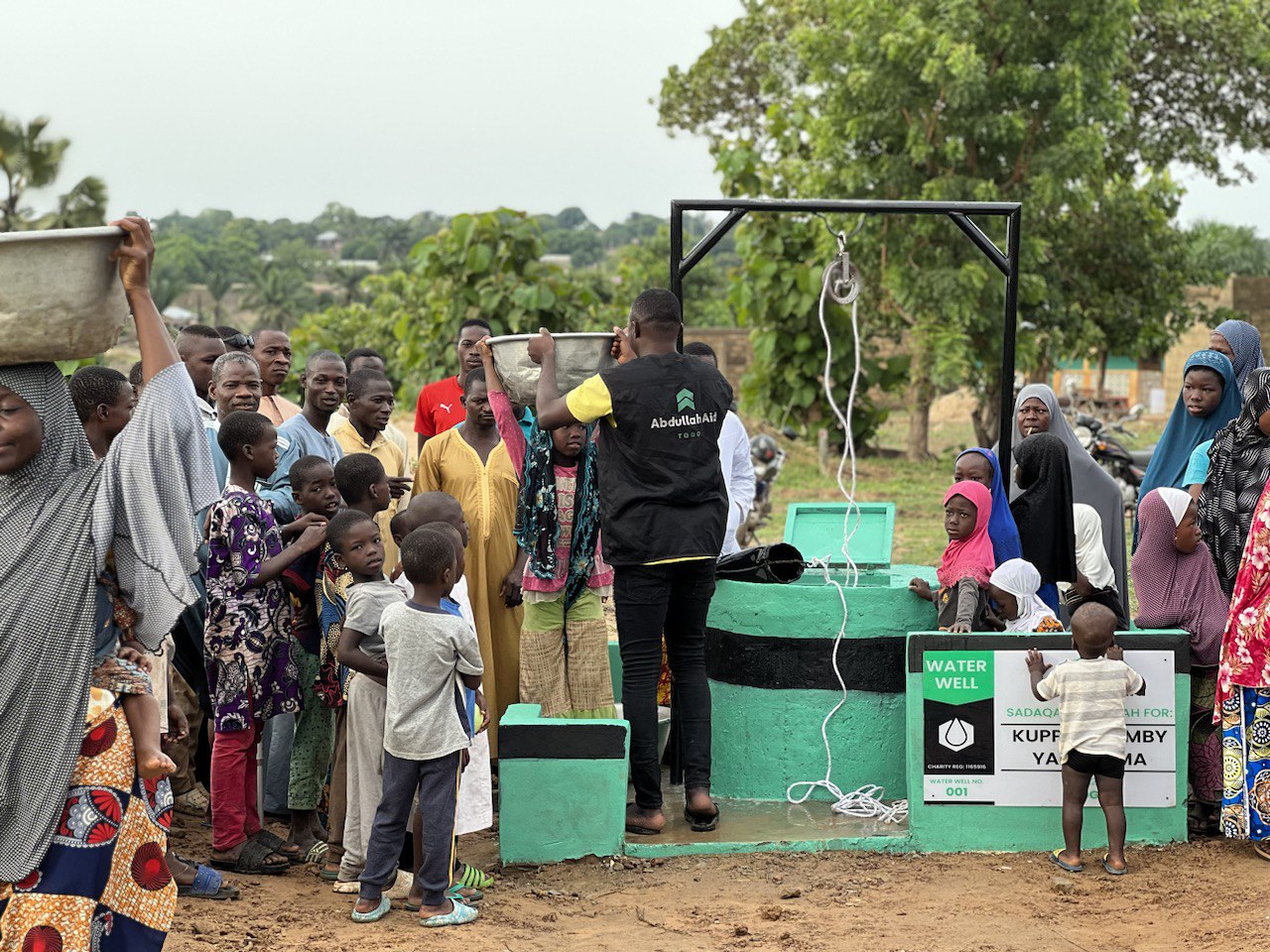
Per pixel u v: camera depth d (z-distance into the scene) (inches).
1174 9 911.0
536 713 228.2
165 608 150.8
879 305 890.1
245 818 217.0
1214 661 230.5
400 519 222.1
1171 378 1369.3
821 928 189.8
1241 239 1756.9
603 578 246.2
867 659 245.0
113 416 194.9
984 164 823.7
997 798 223.8
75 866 144.3
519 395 235.8
